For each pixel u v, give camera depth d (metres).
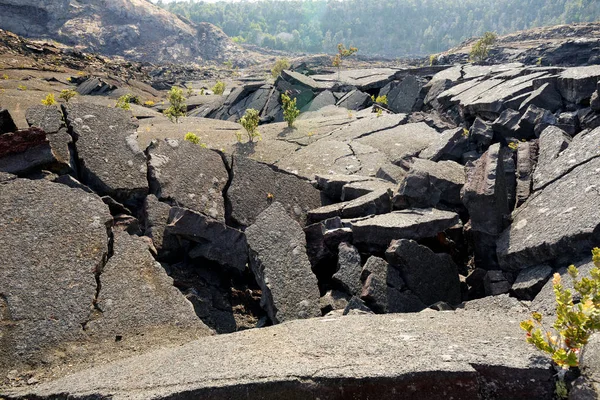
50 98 12.62
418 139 12.27
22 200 5.41
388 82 22.22
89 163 6.99
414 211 7.20
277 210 6.65
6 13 125.75
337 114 17.61
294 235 6.37
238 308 5.96
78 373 3.77
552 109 10.58
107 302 4.70
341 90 21.39
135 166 7.30
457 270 6.44
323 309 5.73
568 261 5.25
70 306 4.51
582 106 9.98
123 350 4.28
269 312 5.55
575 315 2.79
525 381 2.90
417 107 18.62
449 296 6.11
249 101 21.12
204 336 4.63
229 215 7.34
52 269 4.77
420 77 20.23
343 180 8.48
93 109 7.92
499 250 6.11
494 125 10.12
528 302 4.93
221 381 3.01
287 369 3.06
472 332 3.68
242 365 3.25
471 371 2.88
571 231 5.14
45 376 3.84
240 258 6.30
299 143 12.54
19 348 4.02
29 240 4.97
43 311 4.37
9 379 3.77
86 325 4.42
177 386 3.02
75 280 4.76
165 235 6.42
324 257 6.71
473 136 10.30
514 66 17.86
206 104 23.66
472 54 43.53
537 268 5.51
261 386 2.94
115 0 147.50
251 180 7.88
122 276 5.07
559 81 10.67
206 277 6.27
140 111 16.98
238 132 13.48
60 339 4.20
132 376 3.36
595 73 9.65
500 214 6.54
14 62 28.02
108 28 141.12
